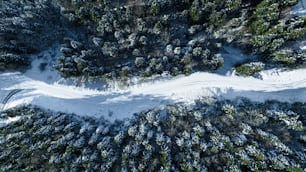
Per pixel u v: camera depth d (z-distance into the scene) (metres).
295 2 41.31
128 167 37.88
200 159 38.16
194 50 41.94
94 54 43.94
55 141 38.94
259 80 44.16
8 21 42.94
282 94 43.56
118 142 39.34
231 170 37.19
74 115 43.25
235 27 43.47
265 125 40.75
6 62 43.34
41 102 43.97
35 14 43.00
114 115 43.31
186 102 43.19
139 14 44.09
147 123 41.75
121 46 43.88
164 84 44.28
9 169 38.84
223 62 42.62
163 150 38.34
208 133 39.81
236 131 40.09
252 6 43.94
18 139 39.88
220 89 43.78
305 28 39.59
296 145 39.75
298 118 41.38
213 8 41.59
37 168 38.66
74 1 43.00
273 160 37.09
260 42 41.38
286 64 43.78
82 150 38.94
